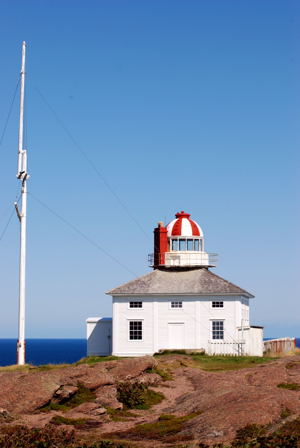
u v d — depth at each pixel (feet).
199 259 224.94
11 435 88.79
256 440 79.71
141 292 211.41
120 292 212.23
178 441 85.81
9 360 598.75
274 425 85.71
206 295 209.77
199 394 115.14
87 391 118.32
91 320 223.92
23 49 173.27
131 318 211.61
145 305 211.61
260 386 113.60
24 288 168.35
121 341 211.00
